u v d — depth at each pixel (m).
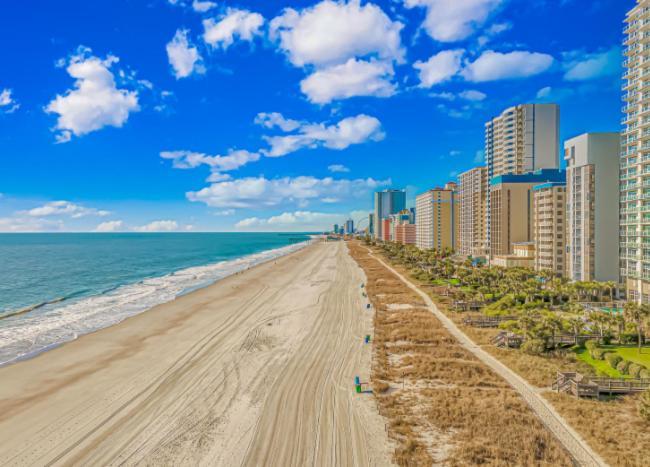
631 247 64.19
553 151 138.50
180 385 33.25
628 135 66.62
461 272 87.44
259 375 35.47
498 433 24.27
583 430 24.56
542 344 39.38
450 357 39.44
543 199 93.56
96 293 82.69
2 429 26.00
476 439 23.88
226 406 29.28
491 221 132.12
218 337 48.28
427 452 22.84
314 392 31.64
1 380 34.44
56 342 46.34
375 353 41.41
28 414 28.08
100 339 47.56
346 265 138.50
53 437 24.97
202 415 27.86
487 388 31.72
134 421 27.03
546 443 23.12
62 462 22.28
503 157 143.12
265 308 65.88
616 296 69.31
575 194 79.88
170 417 27.59
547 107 138.75
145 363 38.81
